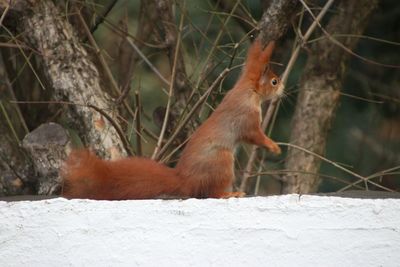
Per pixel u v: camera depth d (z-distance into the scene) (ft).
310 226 19.48
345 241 19.35
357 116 48.47
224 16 39.42
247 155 36.88
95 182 22.47
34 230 19.81
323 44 38.86
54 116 35.68
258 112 24.00
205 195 22.75
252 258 19.48
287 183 38.29
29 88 36.76
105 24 39.75
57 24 31.14
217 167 22.76
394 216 19.36
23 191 31.63
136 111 29.81
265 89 24.20
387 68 47.47
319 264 19.36
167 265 19.54
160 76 35.24
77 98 30.37
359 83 47.88
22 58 36.35
